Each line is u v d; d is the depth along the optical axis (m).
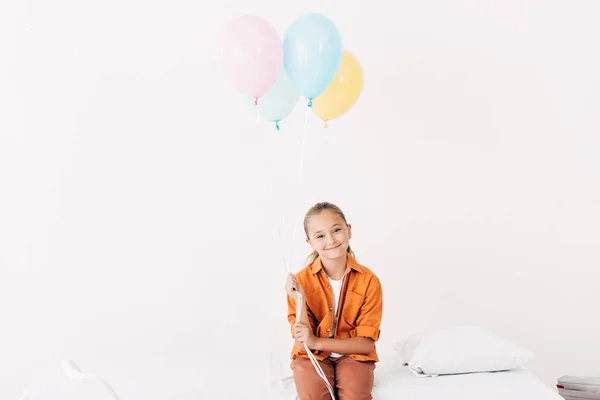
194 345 2.80
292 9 2.82
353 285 2.21
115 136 2.76
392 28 2.84
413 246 2.85
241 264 2.81
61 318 2.75
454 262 2.86
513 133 2.86
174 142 2.79
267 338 2.82
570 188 2.86
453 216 2.86
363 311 2.20
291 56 2.06
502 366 2.24
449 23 2.85
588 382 2.52
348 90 2.26
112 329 2.77
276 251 2.81
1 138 2.71
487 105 2.86
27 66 2.72
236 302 2.81
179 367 2.44
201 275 2.80
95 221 2.76
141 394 2.13
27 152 2.72
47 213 2.73
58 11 2.74
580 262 2.86
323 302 2.21
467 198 2.86
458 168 2.86
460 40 2.86
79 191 2.75
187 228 2.79
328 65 2.05
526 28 2.86
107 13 2.76
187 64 2.79
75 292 2.75
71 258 2.75
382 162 2.84
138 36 2.77
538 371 2.85
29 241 2.73
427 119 2.85
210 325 2.81
